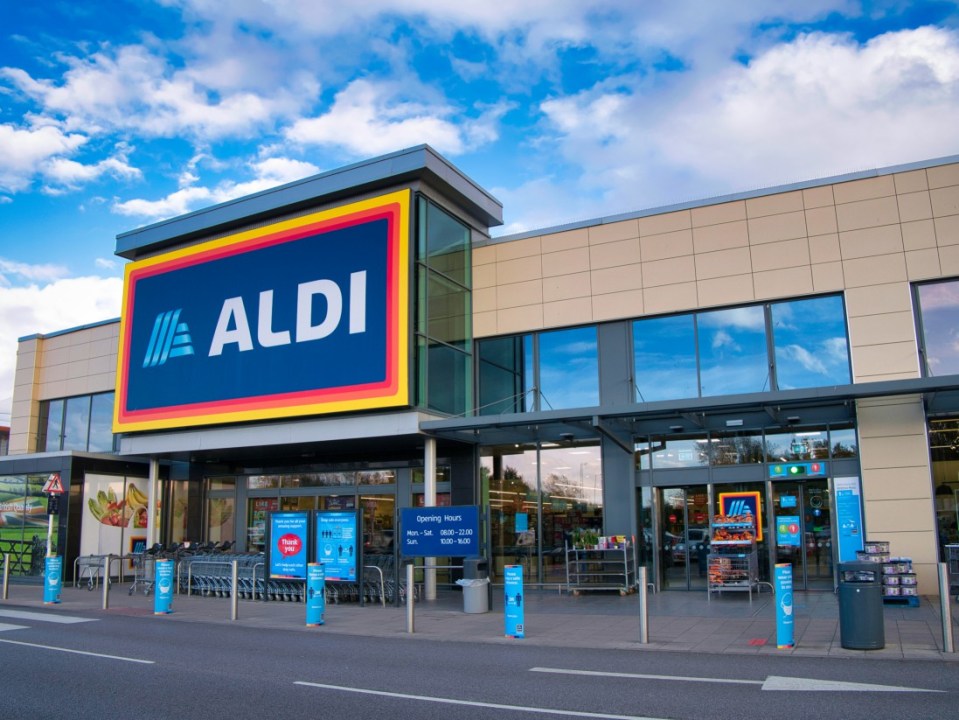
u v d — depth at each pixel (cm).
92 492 2511
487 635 1300
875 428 1709
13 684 908
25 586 2447
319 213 2172
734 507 1842
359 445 2198
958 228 1700
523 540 2048
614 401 1983
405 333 1958
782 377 1827
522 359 2122
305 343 2131
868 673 911
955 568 1583
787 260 1845
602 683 880
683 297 1939
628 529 1911
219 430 2288
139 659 1081
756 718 709
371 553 2295
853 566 1082
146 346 2486
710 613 1468
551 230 2127
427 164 2008
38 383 3127
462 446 2164
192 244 2470
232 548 2345
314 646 1206
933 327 1712
